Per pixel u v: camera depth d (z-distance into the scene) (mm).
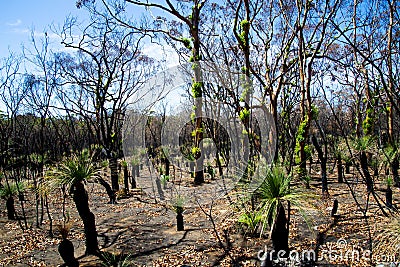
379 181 9766
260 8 10828
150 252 5832
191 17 12172
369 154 9266
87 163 6117
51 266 5406
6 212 9008
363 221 6430
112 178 11547
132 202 9805
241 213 6285
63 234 5188
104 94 13242
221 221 7117
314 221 6562
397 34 9414
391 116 10633
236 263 5121
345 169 12367
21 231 7199
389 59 7953
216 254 5516
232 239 6051
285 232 4832
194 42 10945
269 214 4844
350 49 11352
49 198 10398
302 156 9180
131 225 7492
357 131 11898
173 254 5656
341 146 11117
